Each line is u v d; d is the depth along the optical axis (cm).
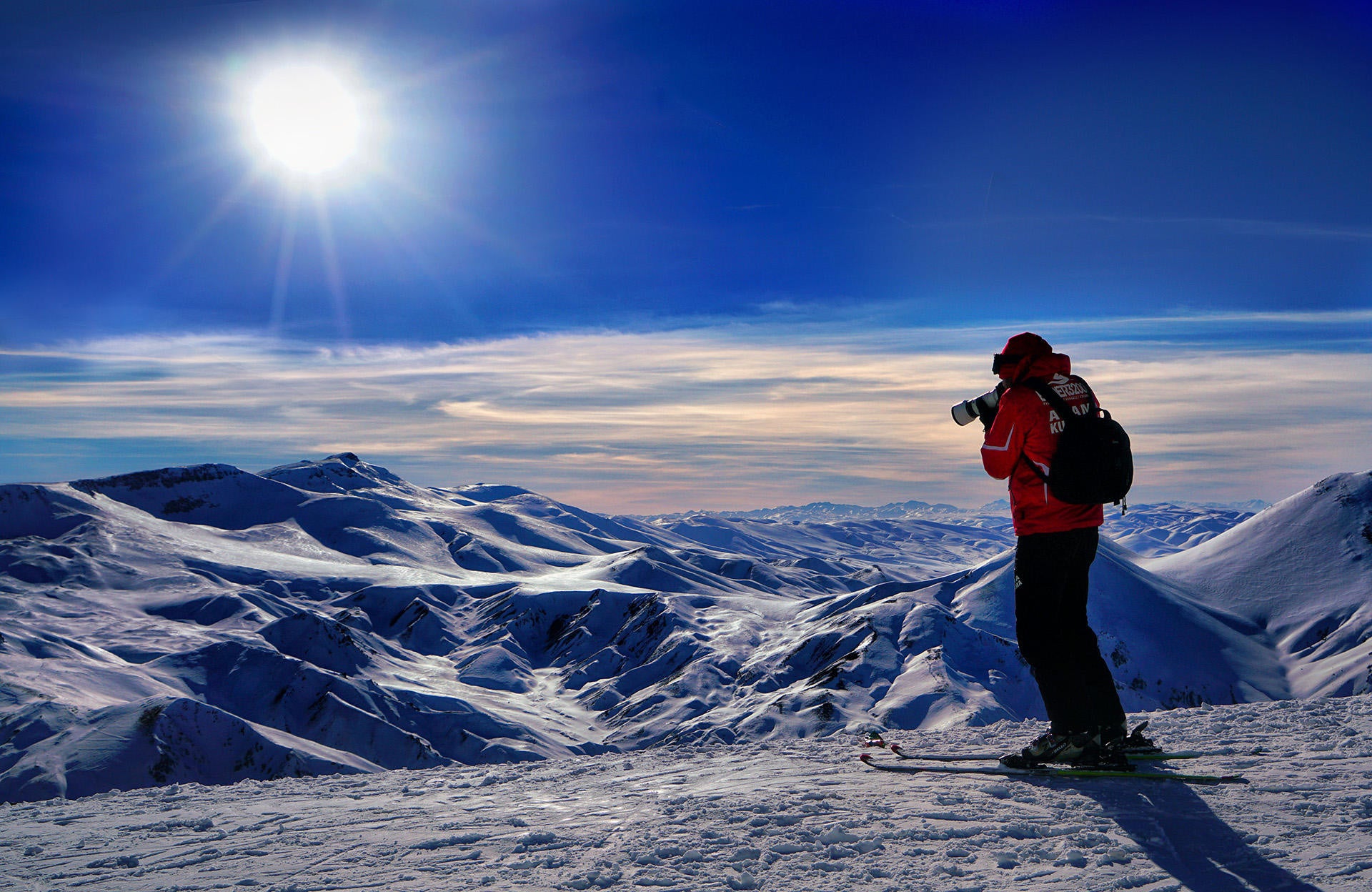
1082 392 543
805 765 679
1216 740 664
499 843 512
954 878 377
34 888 500
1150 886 353
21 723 9869
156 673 18212
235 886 462
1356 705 781
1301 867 358
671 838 475
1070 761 557
